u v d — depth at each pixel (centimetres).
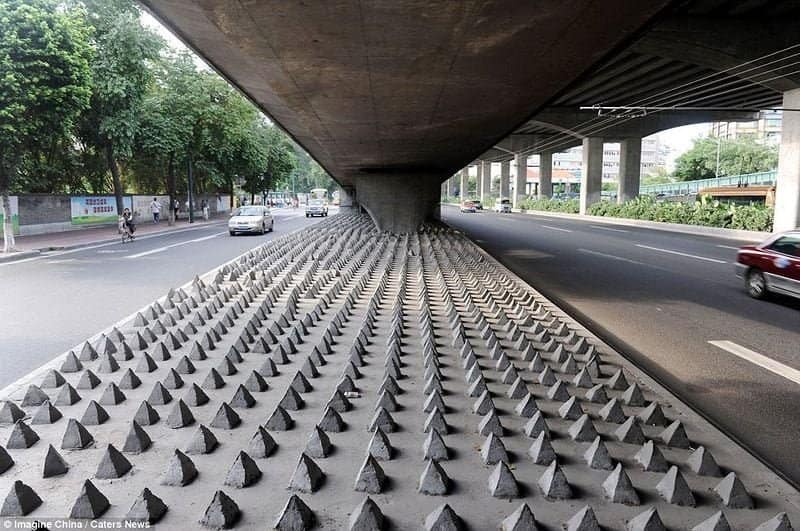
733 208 3020
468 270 999
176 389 396
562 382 386
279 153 6203
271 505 247
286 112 1280
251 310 668
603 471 282
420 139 1595
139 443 298
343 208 4700
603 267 1585
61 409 358
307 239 1597
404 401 372
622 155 5131
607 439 321
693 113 4584
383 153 1891
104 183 3847
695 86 3378
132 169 4125
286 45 734
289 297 702
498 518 239
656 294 1162
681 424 321
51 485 263
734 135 10194
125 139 2780
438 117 1260
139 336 505
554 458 288
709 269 1546
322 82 932
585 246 2212
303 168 13800
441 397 359
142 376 423
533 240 2498
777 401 561
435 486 257
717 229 2927
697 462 285
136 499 238
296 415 347
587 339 556
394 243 1423
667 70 3044
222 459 289
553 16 653
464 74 893
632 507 250
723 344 776
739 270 1162
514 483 256
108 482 266
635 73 3097
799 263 1014
